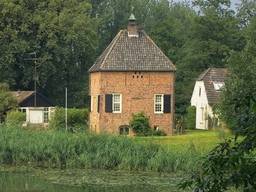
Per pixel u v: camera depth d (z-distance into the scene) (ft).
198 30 332.19
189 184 23.73
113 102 223.10
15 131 149.79
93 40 336.90
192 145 135.95
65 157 140.77
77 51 334.03
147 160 136.46
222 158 22.30
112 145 140.56
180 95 325.62
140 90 223.71
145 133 217.97
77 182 117.60
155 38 357.41
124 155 137.59
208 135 188.34
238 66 145.79
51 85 341.21
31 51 321.73
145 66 224.33
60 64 330.95
